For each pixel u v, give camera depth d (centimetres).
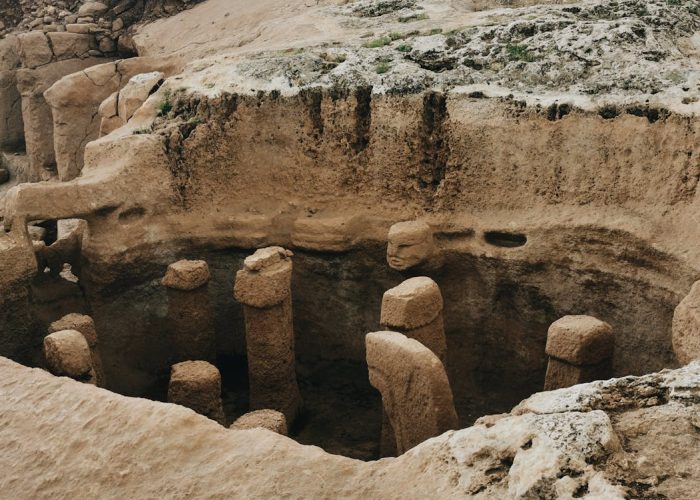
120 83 1034
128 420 346
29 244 645
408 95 658
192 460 323
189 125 728
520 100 614
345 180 702
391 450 540
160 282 730
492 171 637
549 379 541
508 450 284
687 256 531
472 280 657
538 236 610
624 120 573
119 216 697
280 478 306
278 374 644
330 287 714
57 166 1088
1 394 377
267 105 709
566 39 637
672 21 661
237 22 1054
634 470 270
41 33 1155
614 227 572
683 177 550
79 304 722
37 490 325
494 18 735
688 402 297
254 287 617
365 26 819
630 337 586
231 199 737
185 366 588
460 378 681
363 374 720
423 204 674
